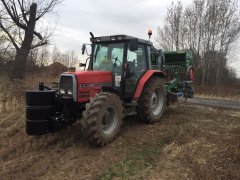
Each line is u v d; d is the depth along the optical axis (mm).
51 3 18578
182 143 6637
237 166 5473
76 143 7148
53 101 6969
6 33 17922
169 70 10852
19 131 8555
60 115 7043
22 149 7324
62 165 6246
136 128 7875
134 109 7961
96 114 6457
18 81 15125
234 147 5953
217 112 10211
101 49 8070
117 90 7500
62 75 7031
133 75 7883
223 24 27422
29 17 17656
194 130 7488
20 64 17516
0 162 6852
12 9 17469
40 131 6777
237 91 21438
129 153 6352
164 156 6133
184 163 5746
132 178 5422
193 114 9641
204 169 5402
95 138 6516
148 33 8883
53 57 34000
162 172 5551
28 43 17859
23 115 9875
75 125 8234
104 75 7383
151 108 8172
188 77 10789
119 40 7770
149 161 5977
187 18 28250
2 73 18766
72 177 5734
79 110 7332
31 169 6305
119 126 7121
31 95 6770
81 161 6277
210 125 8203
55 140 7465
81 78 6887
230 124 8375
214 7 27312
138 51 8141
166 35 29766
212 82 29672
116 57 7758
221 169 5395
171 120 8727
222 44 27984
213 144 6395
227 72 36031
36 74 20344
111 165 5945
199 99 15836
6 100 11812
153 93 8406
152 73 8219
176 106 11008
